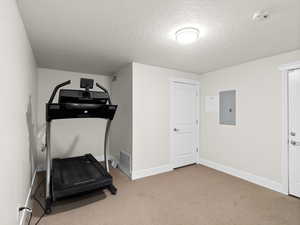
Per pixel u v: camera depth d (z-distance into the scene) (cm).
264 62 270
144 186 268
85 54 262
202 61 293
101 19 165
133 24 174
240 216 193
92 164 296
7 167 121
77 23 173
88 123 394
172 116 350
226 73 329
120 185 272
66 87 365
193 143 386
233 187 265
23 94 182
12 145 136
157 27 181
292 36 197
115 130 379
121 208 207
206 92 373
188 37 186
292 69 240
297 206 212
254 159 282
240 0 135
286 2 137
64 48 238
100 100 231
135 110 300
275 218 189
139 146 304
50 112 200
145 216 192
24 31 179
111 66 330
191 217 191
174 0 136
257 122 278
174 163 355
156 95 326
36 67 311
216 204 217
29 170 223
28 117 218
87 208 207
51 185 217
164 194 243
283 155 246
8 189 123
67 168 274
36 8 147
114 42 218
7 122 122
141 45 228
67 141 371
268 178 264
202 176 311
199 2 138
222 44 221
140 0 136
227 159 327
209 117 366
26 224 174
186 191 252
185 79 365
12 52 135
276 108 255
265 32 188
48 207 196
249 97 290
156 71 325
